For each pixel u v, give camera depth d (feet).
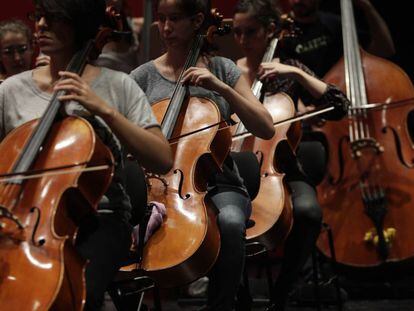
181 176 20.33
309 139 30.35
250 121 21.08
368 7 34.96
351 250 29.60
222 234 20.24
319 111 24.03
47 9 16.69
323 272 32.09
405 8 38.68
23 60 26.76
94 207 16.12
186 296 31.12
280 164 25.86
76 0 16.74
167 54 22.67
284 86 27.89
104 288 16.16
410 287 30.73
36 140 16.24
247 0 26.13
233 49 28.86
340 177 30.14
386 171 29.76
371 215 29.22
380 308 28.71
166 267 18.56
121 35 18.21
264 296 31.48
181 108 21.63
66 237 15.25
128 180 18.97
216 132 21.08
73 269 15.28
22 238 15.23
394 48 36.94
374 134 30.22
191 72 20.84
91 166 15.97
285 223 23.47
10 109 17.49
